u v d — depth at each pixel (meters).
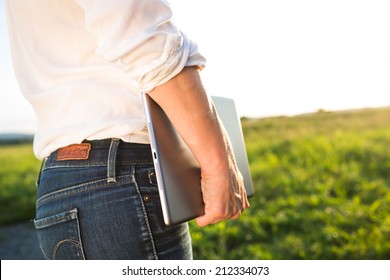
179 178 0.94
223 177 0.90
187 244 1.09
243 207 0.99
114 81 0.98
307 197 4.74
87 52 0.99
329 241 3.59
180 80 0.84
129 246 0.96
